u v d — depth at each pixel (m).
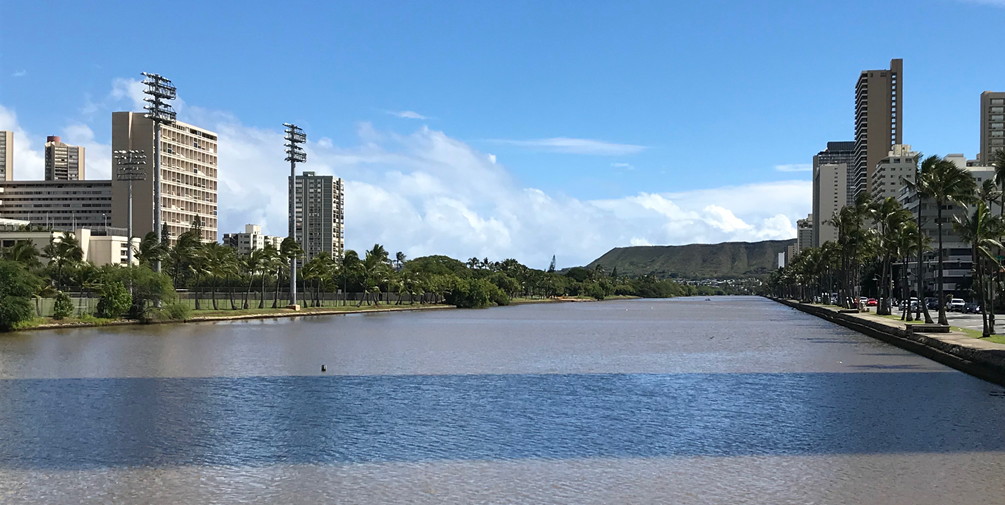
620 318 172.88
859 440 31.73
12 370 56.50
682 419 36.97
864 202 145.12
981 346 60.31
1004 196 78.69
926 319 92.31
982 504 22.75
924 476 25.81
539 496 23.84
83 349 74.06
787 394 45.41
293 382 51.12
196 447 30.42
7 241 191.88
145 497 23.64
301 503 23.08
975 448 30.06
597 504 23.03
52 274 147.00
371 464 27.80
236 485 24.94
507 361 67.31
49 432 33.25
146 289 118.69
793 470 26.81
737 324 141.12
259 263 162.88
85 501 23.25
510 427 34.94
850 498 23.44
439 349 80.19
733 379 53.22
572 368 61.34
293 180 164.50
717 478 25.83
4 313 96.19
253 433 33.28
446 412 39.06
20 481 25.33
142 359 65.06
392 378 53.91
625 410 39.78
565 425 35.47
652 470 26.95
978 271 79.69
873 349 78.56
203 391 46.38
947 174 85.12
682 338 100.56
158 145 130.75
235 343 83.81
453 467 27.38
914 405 40.72
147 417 37.06
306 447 30.53
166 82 132.00
